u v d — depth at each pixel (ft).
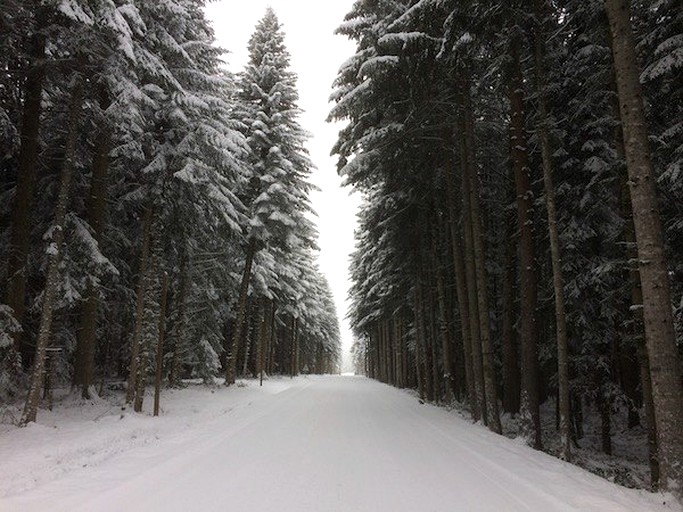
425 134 57.00
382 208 70.64
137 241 59.98
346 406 61.77
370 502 19.36
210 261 75.92
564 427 34.71
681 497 21.09
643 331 33.99
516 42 40.60
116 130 44.47
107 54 37.17
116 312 59.98
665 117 39.32
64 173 37.63
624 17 24.99
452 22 40.01
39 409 42.09
